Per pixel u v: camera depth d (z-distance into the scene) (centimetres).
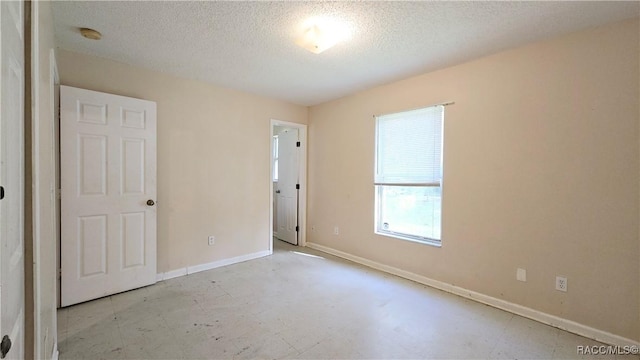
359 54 260
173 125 318
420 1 180
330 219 421
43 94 137
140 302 256
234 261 373
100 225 260
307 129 459
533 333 214
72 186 245
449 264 289
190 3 184
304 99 413
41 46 129
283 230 502
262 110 399
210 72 307
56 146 238
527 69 238
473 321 230
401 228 338
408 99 322
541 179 232
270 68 295
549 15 194
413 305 257
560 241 223
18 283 91
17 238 89
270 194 412
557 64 223
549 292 229
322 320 229
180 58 270
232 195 370
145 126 286
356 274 334
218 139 355
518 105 243
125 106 273
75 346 191
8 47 77
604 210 205
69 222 244
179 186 324
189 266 333
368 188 367
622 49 197
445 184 292
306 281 311
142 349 189
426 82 306
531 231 238
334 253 414
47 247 145
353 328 217
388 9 190
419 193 321
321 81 335
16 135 88
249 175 387
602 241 206
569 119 218
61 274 241
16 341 87
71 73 254
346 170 396
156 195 299
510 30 215
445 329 217
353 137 386
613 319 201
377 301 264
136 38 231
